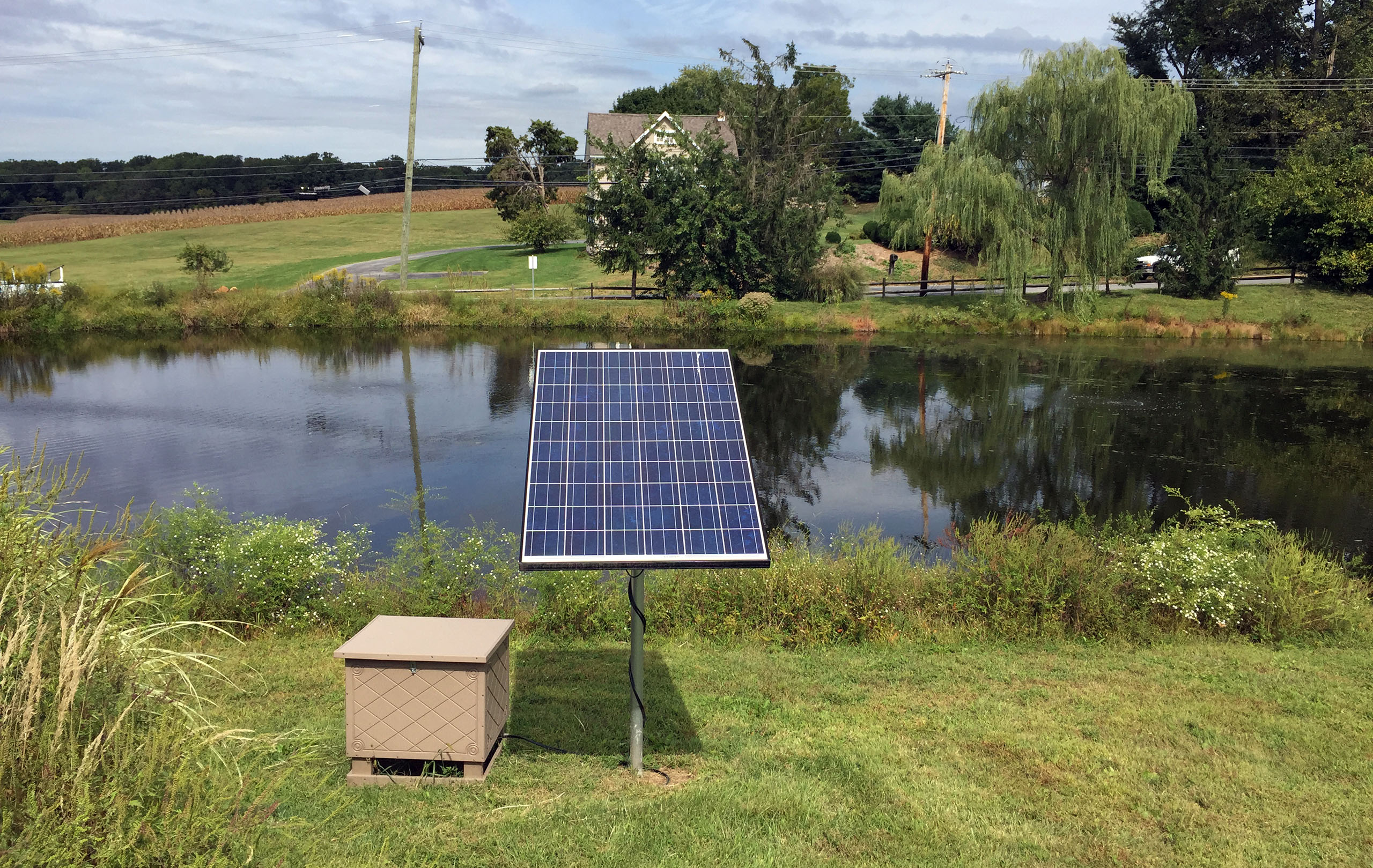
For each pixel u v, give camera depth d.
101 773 4.01
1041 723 7.05
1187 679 8.10
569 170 84.38
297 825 4.98
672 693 7.63
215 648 8.40
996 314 40.53
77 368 31.05
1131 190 56.47
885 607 9.70
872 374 31.06
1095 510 16.81
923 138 75.00
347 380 29.22
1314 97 55.50
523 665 8.27
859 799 5.76
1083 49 38.69
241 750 5.13
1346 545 14.76
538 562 5.42
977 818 5.56
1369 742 6.78
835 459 20.67
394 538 14.33
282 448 20.59
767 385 29.20
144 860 3.71
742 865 4.96
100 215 94.75
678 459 6.10
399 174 106.31
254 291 41.59
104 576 5.59
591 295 43.94
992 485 18.66
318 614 9.33
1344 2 56.97
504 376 30.06
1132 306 41.06
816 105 73.44
